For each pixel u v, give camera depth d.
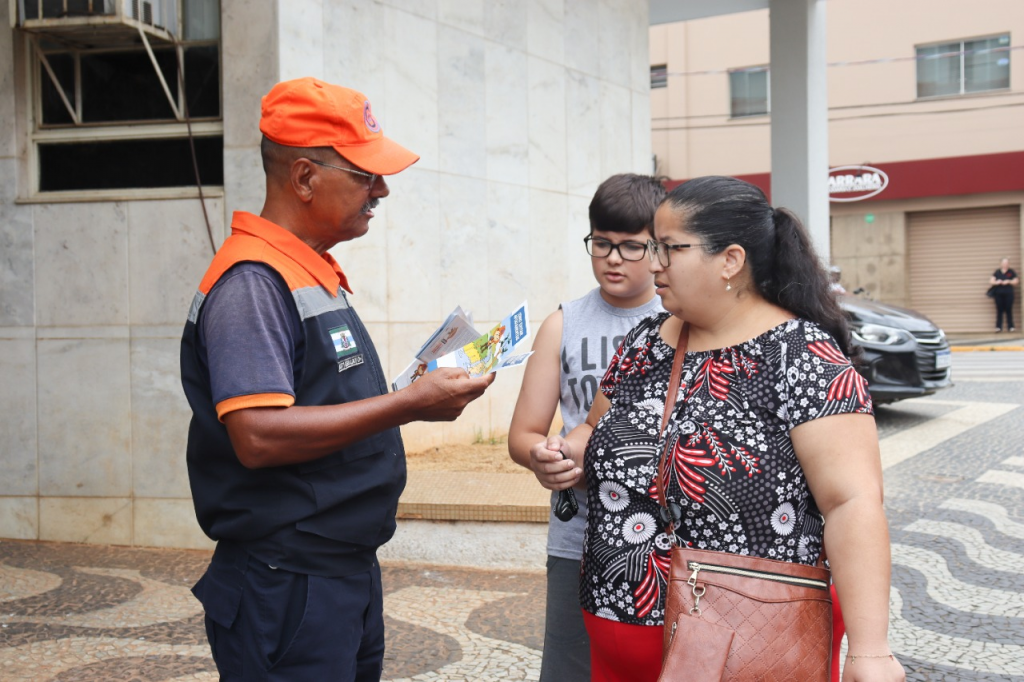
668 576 1.72
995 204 19.86
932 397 10.52
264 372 1.72
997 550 4.88
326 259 2.06
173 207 4.90
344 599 1.89
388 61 5.74
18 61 5.07
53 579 4.46
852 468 1.61
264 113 1.92
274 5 4.81
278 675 1.81
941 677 3.34
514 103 6.86
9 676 3.31
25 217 5.05
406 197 5.90
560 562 2.29
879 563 1.55
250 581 1.83
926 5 19.95
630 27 8.37
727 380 1.73
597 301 2.40
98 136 5.08
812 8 10.72
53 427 5.08
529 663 3.47
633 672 1.82
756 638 1.58
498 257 6.72
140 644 3.63
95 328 5.01
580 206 7.62
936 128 20.09
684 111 21.88
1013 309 20.33
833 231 21.42
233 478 1.84
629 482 1.78
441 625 3.86
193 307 1.88
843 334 1.80
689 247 1.73
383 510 1.96
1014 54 19.34
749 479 1.66
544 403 2.38
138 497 5.01
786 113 10.87
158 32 4.86
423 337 6.04
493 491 4.88
